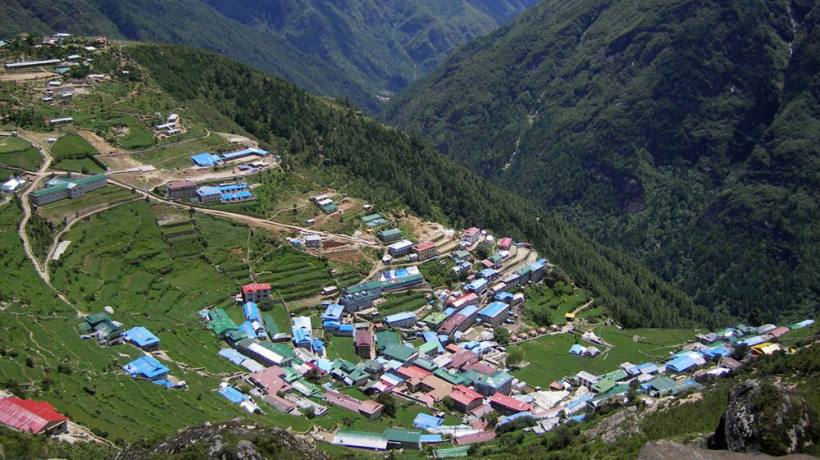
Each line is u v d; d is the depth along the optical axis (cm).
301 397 19662
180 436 9862
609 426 16800
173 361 19988
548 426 18862
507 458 16038
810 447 10394
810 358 16575
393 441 17788
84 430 14675
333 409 19388
